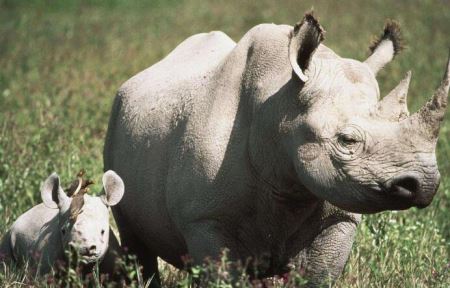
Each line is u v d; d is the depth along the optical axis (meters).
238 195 17.23
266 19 62.12
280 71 17.05
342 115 15.61
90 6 73.62
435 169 15.09
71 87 38.81
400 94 15.55
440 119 15.08
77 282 17.70
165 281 21.12
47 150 27.39
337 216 17.42
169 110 18.78
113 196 19.12
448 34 54.84
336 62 16.30
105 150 21.33
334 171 15.52
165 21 64.44
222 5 71.56
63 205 19.23
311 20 16.02
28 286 18.45
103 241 18.44
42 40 55.28
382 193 15.26
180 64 20.17
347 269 20.33
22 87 40.19
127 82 21.16
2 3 72.38
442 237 23.67
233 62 17.80
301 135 15.93
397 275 20.09
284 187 16.86
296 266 17.62
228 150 17.25
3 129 27.78
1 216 23.36
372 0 69.19
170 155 18.23
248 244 17.55
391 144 15.22
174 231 18.62
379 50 17.47
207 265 17.30
